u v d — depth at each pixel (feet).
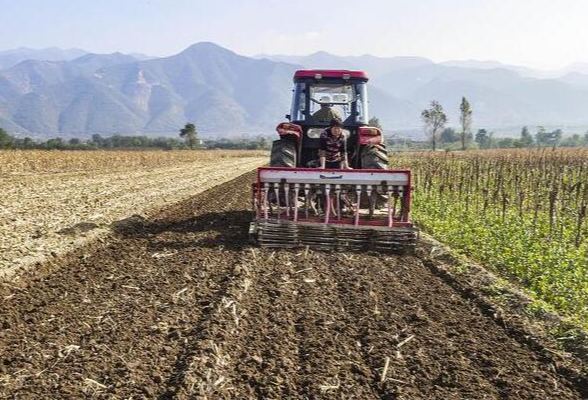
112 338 17.43
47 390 14.21
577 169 80.28
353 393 14.60
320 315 20.01
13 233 32.09
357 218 29.35
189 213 44.29
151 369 15.46
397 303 21.57
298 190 29.60
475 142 385.50
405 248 28.89
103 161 119.24
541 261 26.68
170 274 24.70
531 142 355.97
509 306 21.83
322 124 34.68
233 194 59.72
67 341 17.20
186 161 146.92
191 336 17.66
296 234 29.25
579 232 31.48
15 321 19.02
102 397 13.88
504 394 14.84
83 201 47.26
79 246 30.40
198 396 13.89
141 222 39.17
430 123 262.06
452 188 50.49
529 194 51.55
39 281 24.12
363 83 34.94
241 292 21.85
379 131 32.76
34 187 58.13
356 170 29.07
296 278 24.39
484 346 17.90
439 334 18.62
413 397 14.47
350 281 24.17
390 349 17.33
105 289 22.52
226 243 31.32
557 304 22.93
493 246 30.68
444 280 25.36
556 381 15.75
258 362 16.02
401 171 29.12
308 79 34.65
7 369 15.28
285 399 14.16
